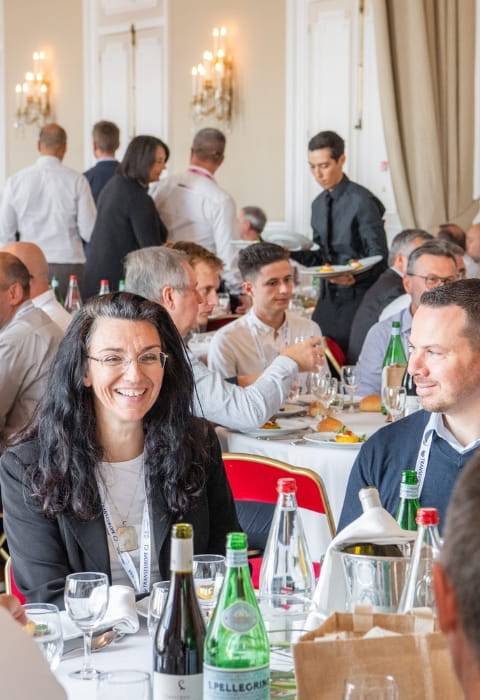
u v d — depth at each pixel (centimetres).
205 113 1070
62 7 1199
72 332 242
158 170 743
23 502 242
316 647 141
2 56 1265
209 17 1066
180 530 164
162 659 164
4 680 124
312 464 375
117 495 243
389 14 842
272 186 1037
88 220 866
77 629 201
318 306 700
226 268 774
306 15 994
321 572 184
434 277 467
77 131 1200
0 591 425
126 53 1142
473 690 90
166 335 245
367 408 452
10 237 870
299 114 1008
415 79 838
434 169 844
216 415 390
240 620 156
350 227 737
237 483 327
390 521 182
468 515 90
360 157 968
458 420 247
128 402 236
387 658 141
